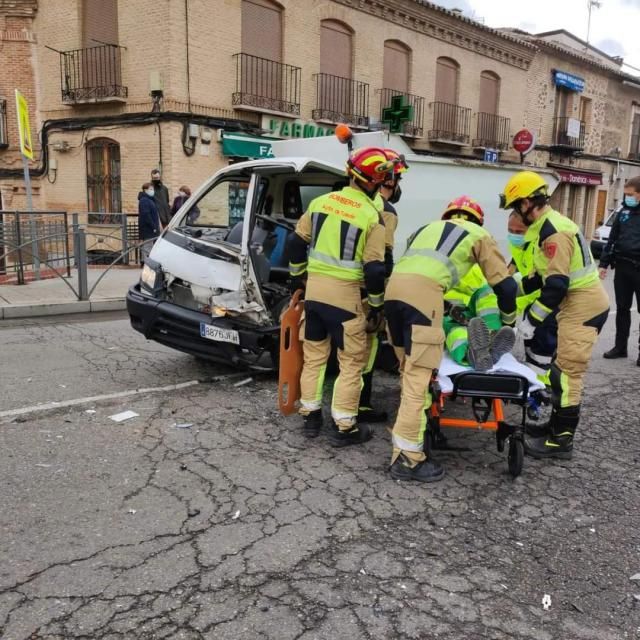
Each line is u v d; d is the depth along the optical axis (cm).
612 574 290
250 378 561
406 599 265
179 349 543
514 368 376
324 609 256
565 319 411
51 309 867
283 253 590
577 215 2712
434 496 358
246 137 1482
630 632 251
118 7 1403
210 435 430
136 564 280
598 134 2736
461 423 388
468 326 364
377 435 448
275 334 502
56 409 469
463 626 250
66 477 360
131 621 245
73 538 299
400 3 1792
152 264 547
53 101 1545
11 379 542
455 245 357
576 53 2500
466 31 2016
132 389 523
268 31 1522
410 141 1941
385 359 573
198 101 1411
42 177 1600
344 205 393
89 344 683
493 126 2216
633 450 440
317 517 328
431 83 1956
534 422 483
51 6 1495
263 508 334
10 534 300
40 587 263
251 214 503
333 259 394
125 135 1445
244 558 288
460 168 928
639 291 675
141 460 386
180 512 327
